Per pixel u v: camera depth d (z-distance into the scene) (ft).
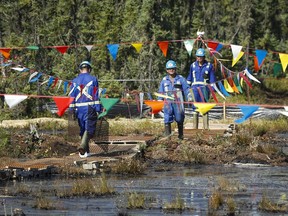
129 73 198.08
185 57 214.07
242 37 235.61
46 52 188.65
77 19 204.03
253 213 59.11
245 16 236.84
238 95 208.03
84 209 60.64
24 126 140.97
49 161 85.97
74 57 187.93
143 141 100.83
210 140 100.01
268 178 78.02
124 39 200.95
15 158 92.99
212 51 106.63
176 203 61.00
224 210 60.23
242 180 76.54
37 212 59.47
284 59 89.30
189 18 233.14
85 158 87.76
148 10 205.16
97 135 90.07
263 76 233.55
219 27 239.50
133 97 159.53
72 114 88.84
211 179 77.10
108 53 199.00
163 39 204.95
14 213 58.13
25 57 185.47
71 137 102.83
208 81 112.37
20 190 68.44
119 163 83.15
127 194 66.69
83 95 87.30
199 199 65.00
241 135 102.58
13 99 69.10
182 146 96.53
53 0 204.23
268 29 247.29
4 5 203.51
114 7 215.10
